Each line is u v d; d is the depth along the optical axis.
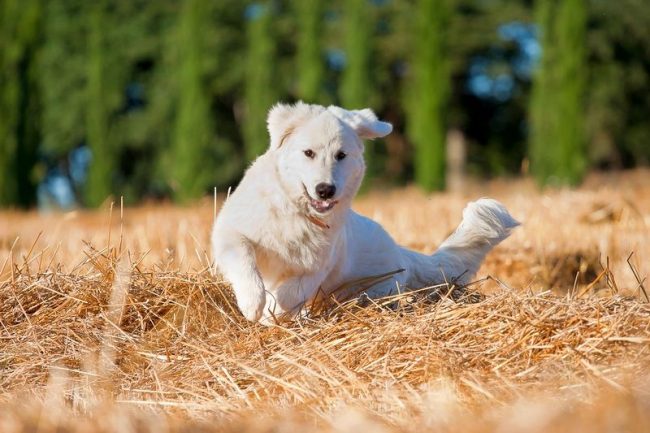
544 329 5.40
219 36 44.91
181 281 6.60
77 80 46.62
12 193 32.81
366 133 6.95
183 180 35.00
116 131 39.47
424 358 5.17
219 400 4.80
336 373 5.00
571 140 30.25
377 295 7.29
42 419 4.04
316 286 6.69
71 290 6.52
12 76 32.84
